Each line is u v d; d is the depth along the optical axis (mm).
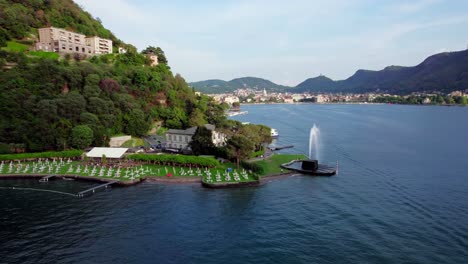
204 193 87125
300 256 53969
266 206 77250
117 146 146750
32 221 68000
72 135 130625
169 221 68375
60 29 193125
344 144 167000
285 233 62594
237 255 54469
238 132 136875
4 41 168125
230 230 64062
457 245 57375
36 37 194750
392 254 54344
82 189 90812
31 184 96250
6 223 66875
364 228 64562
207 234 62344
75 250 55781
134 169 108312
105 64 191000
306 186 93438
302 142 174375
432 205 77188
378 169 113250
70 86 156875
